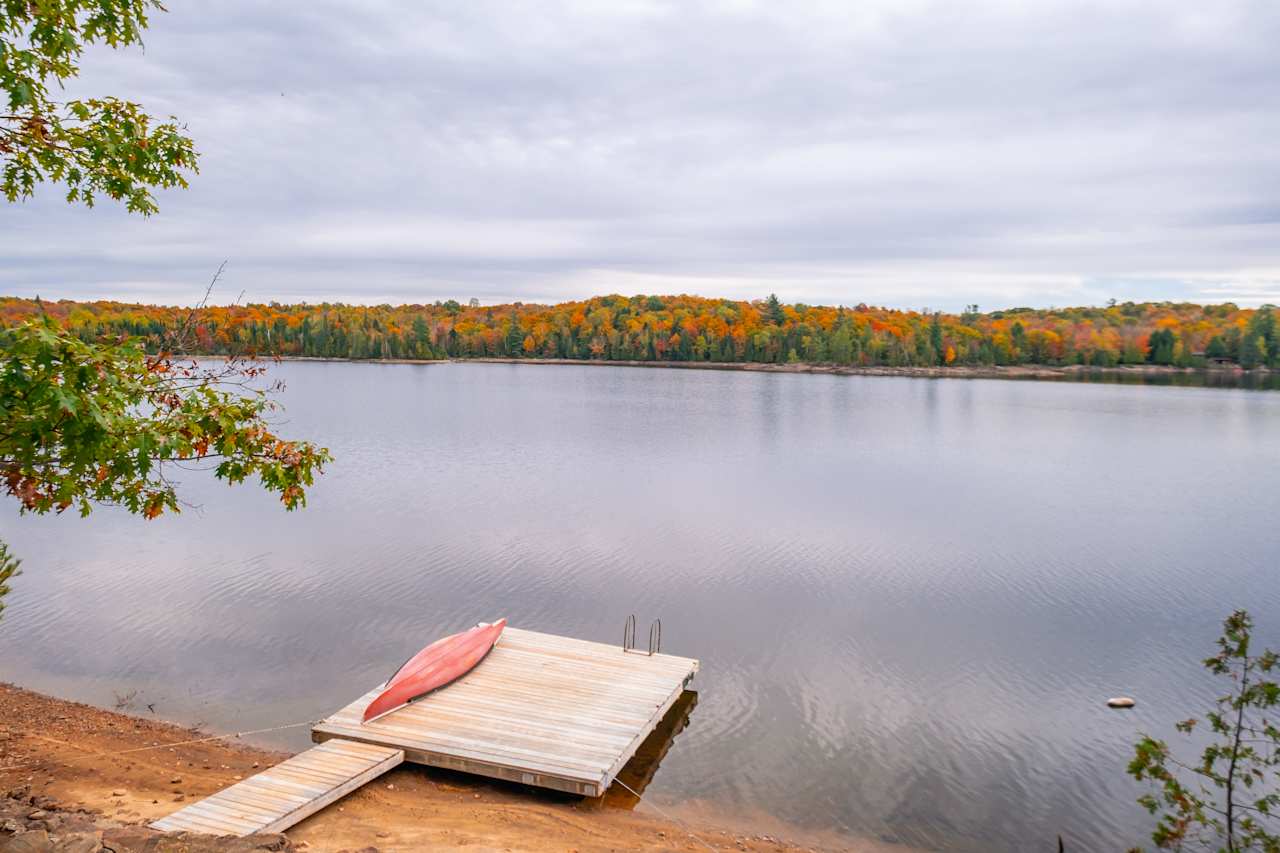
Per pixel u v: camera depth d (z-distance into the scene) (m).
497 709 14.23
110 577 23.97
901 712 16.27
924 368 160.62
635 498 36.38
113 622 20.19
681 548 27.95
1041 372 157.38
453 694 14.84
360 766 12.09
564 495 36.78
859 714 16.16
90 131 6.91
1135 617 21.81
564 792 12.74
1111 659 18.98
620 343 189.62
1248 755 8.71
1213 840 12.36
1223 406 89.19
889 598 23.09
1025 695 17.09
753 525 31.50
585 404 85.88
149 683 16.66
